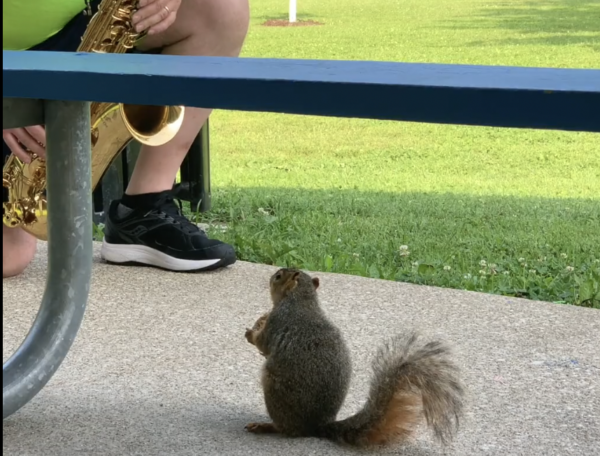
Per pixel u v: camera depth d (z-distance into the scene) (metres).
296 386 1.92
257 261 3.15
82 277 2.01
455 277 3.03
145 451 1.91
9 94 1.67
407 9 17.48
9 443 1.94
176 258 2.83
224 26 2.76
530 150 7.42
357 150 7.45
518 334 2.46
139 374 2.23
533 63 11.16
